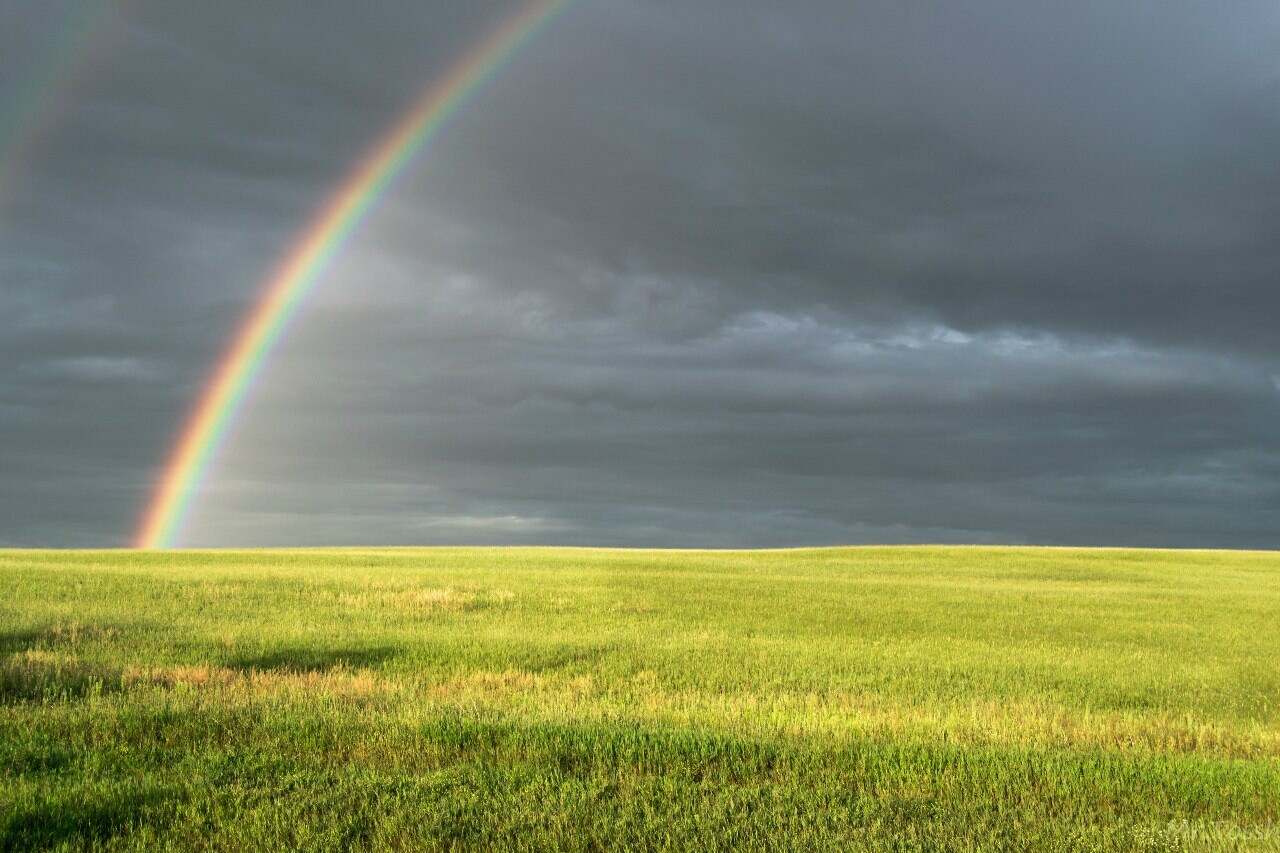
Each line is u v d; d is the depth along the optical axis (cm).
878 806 875
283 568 4703
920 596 3947
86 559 5338
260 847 762
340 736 1093
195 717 1173
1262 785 963
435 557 6347
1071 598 4016
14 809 809
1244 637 2919
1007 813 868
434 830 790
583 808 846
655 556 7175
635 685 1775
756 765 1017
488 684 1695
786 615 3197
